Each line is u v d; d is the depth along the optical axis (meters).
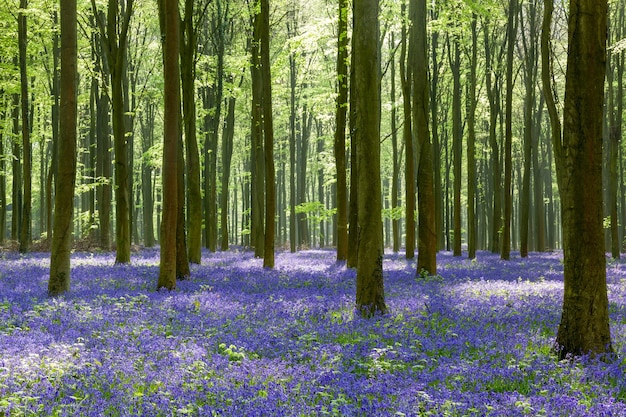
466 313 12.09
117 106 23.25
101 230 35.41
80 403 5.93
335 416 5.72
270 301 13.48
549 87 21.00
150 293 14.84
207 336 9.54
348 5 24.66
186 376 6.99
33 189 57.75
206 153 41.19
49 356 7.70
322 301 13.51
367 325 10.60
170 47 16.22
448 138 49.34
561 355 8.81
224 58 32.75
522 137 54.25
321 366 7.61
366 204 12.46
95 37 32.03
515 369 7.61
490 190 55.69
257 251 30.80
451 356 8.70
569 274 8.89
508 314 11.93
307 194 72.12
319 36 25.30
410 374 7.40
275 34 40.72
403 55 26.42
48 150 55.53
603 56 8.76
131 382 6.83
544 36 20.86
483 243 56.53
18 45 30.53
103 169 36.66
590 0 8.66
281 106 47.53
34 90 35.47
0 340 8.56
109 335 9.34
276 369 7.32
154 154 34.50
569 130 8.84
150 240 49.72
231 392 6.32
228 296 14.40
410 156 28.00
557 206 72.44
